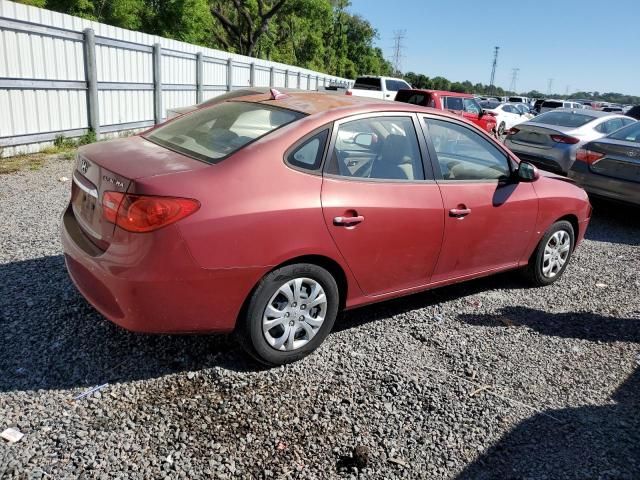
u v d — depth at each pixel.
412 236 3.73
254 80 18.72
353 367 3.44
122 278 2.80
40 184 7.35
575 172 8.20
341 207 3.30
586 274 5.69
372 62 78.19
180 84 13.70
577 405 3.25
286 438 2.73
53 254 4.80
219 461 2.53
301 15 44.16
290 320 3.29
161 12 24.23
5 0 8.09
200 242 2.84
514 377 3.50
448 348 3.81
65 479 2.34
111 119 11.05
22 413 2.72
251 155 3.12
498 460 2.72
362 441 2.76
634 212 8.98
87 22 9.97
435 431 2.89
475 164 4.28
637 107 16.64
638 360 3.87
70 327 3.56
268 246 3.03
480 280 5.22
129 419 2.75
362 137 3.58
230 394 3.04
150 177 2.86
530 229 4.70
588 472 2.68
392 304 4.50
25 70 8.64
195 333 3.06
